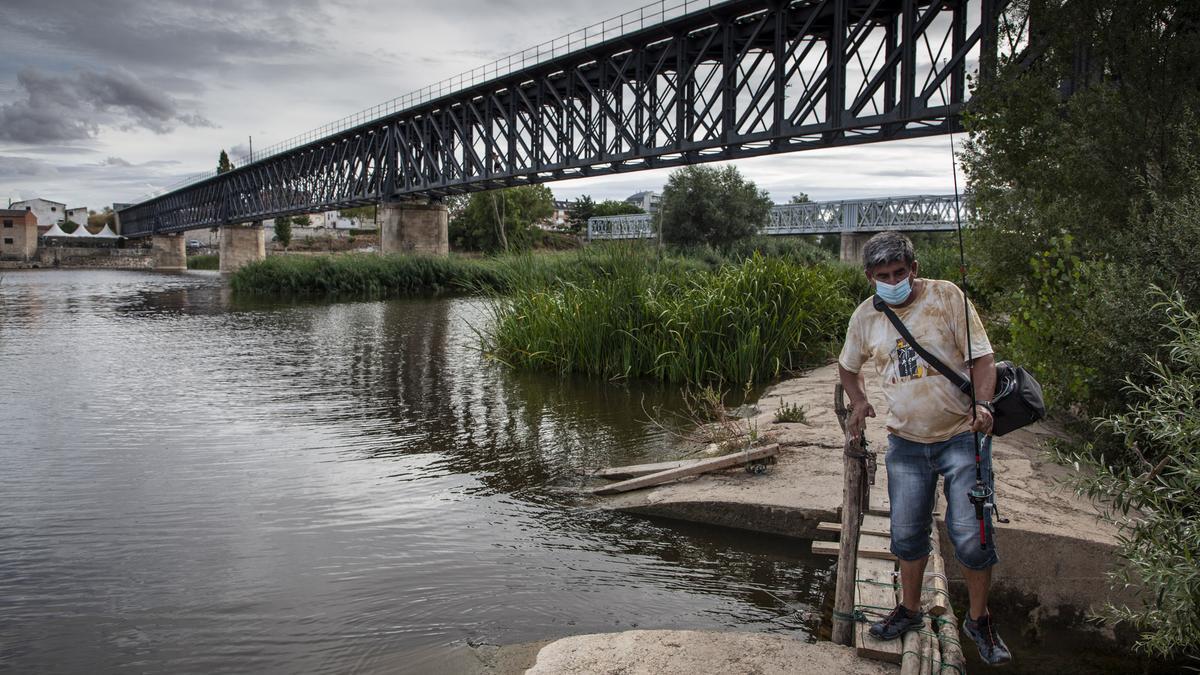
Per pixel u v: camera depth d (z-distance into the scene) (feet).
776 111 96.12
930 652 10.61
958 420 10.25
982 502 9.87
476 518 18.80
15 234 342.23
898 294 10.15
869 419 25.38
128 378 41.68
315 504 19.85
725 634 11.84
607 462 23.88
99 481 21.93
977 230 29.58
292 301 108.06
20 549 16.65
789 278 41.47
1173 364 17.17
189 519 18.66
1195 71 22.93
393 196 196.13
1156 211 19.33
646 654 11.23
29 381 40.68
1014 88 27.86
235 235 290.56
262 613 13.58
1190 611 10.08
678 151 111.14
